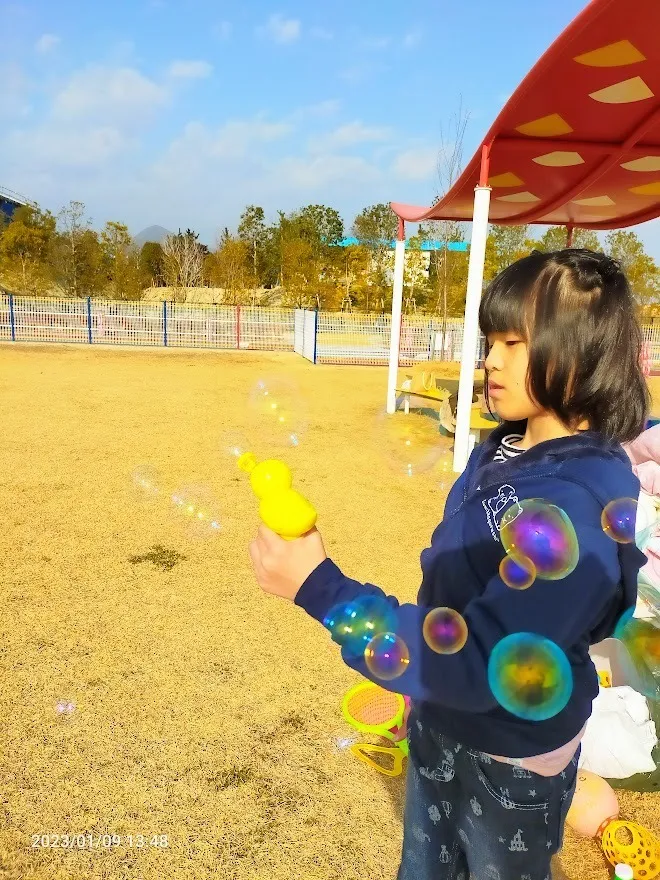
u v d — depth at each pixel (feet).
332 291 100.27
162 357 48.55
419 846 3.76
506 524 2.94
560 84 13.41
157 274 136.56
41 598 10.43
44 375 35.27
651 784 6.84
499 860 3.42
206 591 10.93
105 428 22.57
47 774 6.79
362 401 32.01
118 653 9.02
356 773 7.01
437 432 24.72
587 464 3.03
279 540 2.84
